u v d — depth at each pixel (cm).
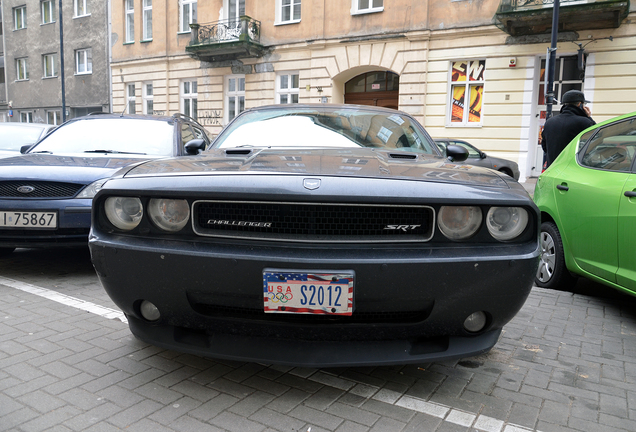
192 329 238
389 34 1703
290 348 224
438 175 234
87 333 314
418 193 212
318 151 303
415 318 222
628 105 1370
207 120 2214
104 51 2644
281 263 205
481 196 214
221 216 221
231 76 2156
